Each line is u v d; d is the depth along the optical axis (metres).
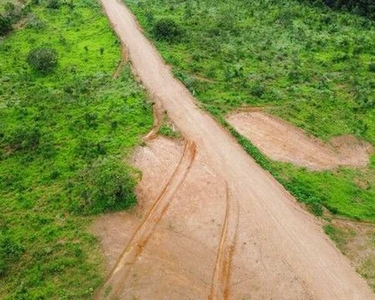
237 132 33.41
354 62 46.78
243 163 30.47
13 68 44.03
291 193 28.14
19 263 23.91
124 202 26.58
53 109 36.75
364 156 33.12
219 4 62.72
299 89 40.44
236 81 41.12
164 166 29.94
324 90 40.72
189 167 29.97
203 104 37.03
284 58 46.91
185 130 33.59
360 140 34.41
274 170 29.97
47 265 23.53
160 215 26.28
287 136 33.78
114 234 25.09
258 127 34.59
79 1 62.75
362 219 26.89
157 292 22.20
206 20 56.09
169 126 34.03
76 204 26.86
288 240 25.14
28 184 29.08
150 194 27.62
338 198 28.28
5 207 27.50
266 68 44.34
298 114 36.53
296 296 22.22
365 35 54.00
